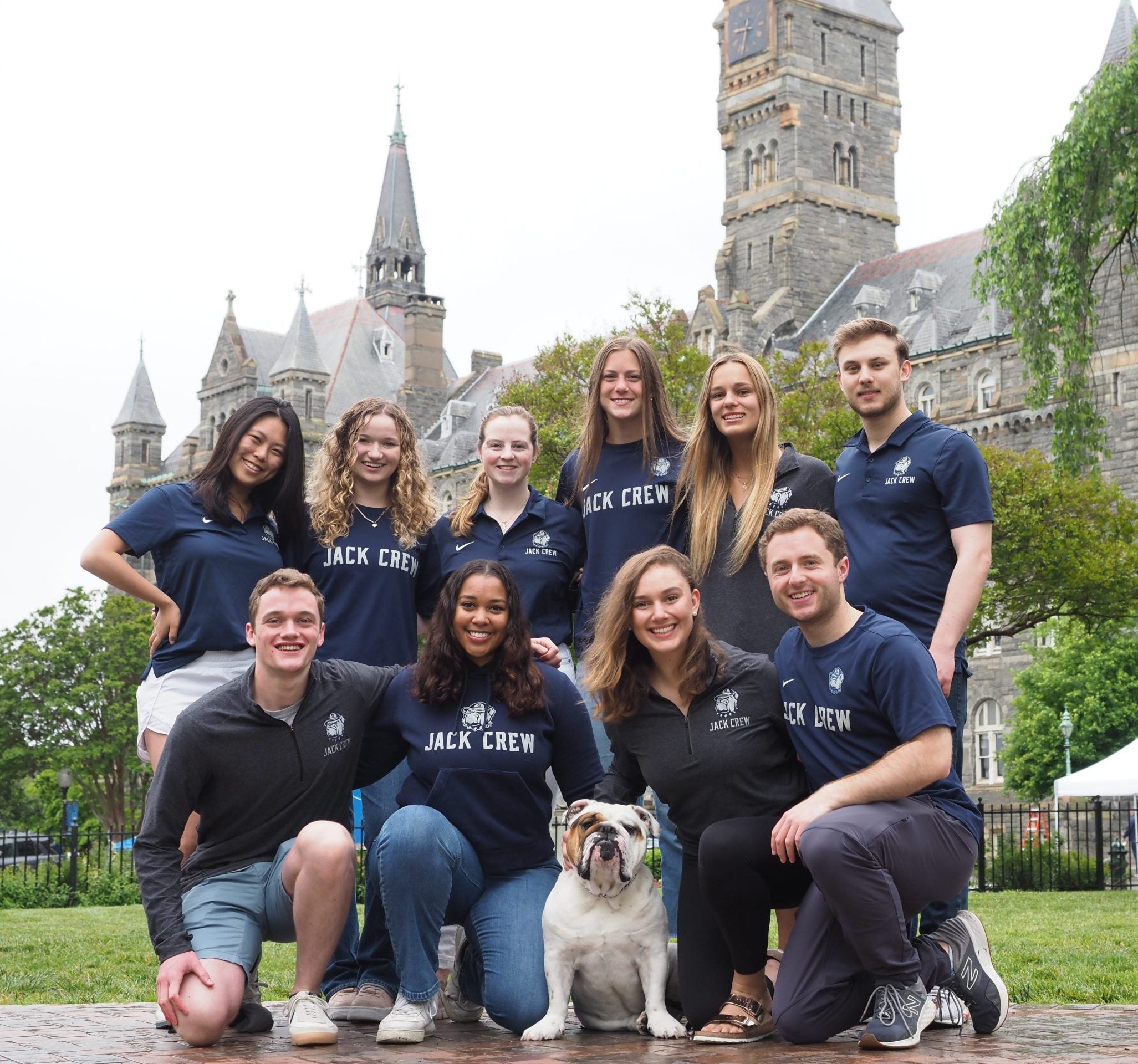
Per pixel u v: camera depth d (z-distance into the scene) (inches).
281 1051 241.0
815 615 246.5
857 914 230.7
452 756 269.6
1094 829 1683.1
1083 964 433.4
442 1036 266.7
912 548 294.2
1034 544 1365.7
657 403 326.0
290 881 255.4
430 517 327.0
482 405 3518.7
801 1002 240.1
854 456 308.2
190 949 249.9
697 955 263.3
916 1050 229.8
